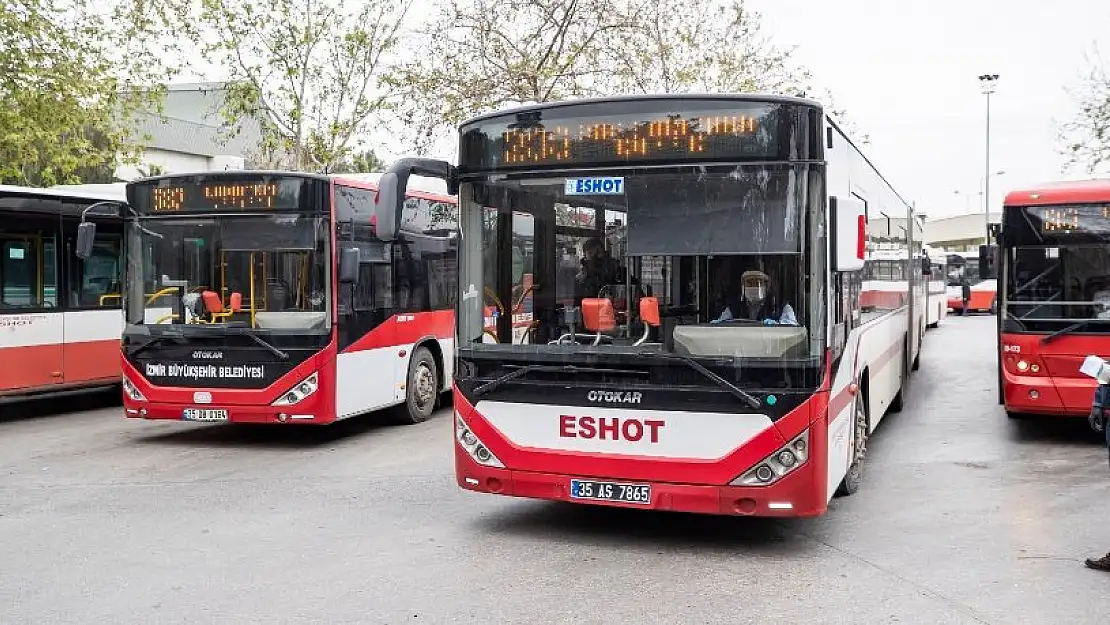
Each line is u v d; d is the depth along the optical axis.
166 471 9.67
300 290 10.71
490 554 6.65
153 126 46.06
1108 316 10.20
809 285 6.14
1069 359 10.29
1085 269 10.30
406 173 6.71
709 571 6.25
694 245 6.28
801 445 6.12
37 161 22.48
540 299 6.65
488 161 6.80
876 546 6.81
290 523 7.51
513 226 6.72
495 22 22.70
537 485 6.63
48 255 13.39
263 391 10.56
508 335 6.74
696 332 6.28
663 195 6.36
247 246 10.76
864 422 8.86
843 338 7.06
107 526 7.45
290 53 22.41
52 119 21.98
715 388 6.22
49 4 21.55
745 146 6.22
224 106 25.67
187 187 10.87
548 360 6.59
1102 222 10.24
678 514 7.77
